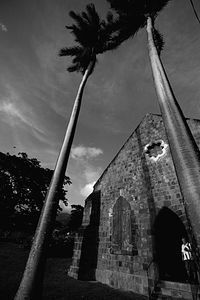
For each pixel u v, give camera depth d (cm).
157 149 973
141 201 905
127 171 1050
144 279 734
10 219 2634
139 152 1041
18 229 2725
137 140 1091
